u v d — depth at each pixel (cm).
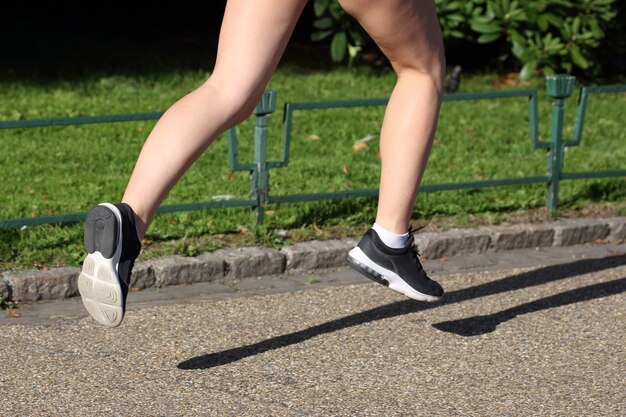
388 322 667
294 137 1145
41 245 773
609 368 598
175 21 1738
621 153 1141
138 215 483
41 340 626
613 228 901
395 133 538
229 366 589
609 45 1524
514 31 1423
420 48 524
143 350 612
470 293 733
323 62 1524
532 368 596
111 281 482
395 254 552
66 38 1563
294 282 765
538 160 1098
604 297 727
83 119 753
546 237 875
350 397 552
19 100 1234
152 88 1334
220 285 753
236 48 488
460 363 602
